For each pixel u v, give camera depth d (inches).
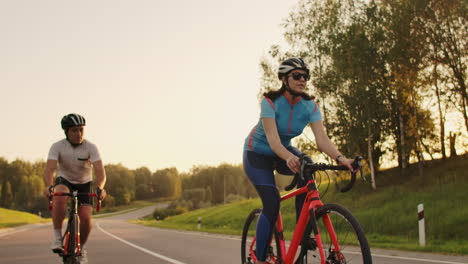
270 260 163.3
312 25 1154.7
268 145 156.6
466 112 952.3
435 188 768.9
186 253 360.2
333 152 145.1
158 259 318.3
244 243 192.4
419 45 957.2
